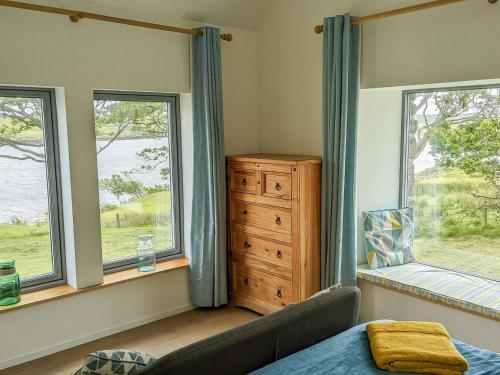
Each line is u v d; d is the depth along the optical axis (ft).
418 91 11.28
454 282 10.11
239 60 12.65
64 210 10.39
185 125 12.06
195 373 5.32
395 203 12.03
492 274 10.44
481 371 5.69
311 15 11.46
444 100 10.96
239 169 11.79
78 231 10.20
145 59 10.84
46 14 9.30
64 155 10.05
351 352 6.22
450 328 9.41
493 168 10.25
